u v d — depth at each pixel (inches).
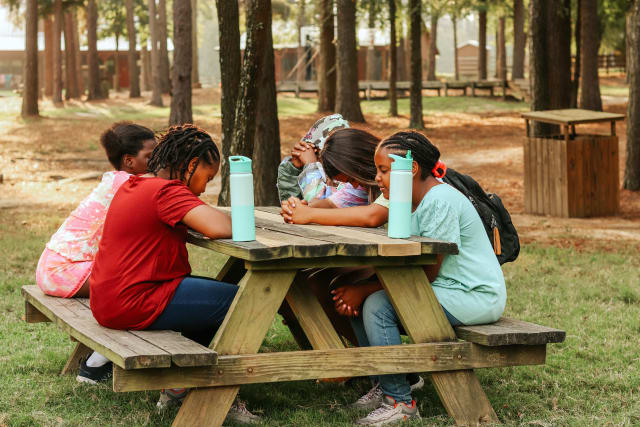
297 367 143.4
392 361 149.0
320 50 1273.4
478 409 155.5
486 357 154.3
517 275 309.9
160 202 146.5
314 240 144.7
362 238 148.2
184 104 1001.5
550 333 151.3
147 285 146.3
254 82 313.7
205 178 157.5
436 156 156.6
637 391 177.8
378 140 173.2
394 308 153.5
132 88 1692.9
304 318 151.0
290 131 1025.5
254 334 142.3
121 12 2198.6
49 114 1266.0
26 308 191.2
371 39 1830.7
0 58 2463.1
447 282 156.1
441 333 153.9
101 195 181.3
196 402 138.3
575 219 486.0
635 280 300.2
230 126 342.3
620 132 986.1
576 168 489.7
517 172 736.3
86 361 181.0
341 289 160.2
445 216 152.2
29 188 625.3
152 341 138.0
